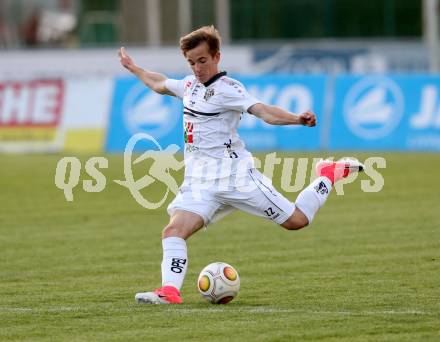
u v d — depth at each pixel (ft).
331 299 86.94
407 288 91.71
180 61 284.41
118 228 137.59
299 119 80.48
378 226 133.39
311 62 283.18
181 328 75.72
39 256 115.34
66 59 294.05
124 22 353.31
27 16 392.47
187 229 85.56
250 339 71.72
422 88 232.12
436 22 320.50
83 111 251.80
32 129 255.91
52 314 82.38
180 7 347.97
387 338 71.56
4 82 260.42
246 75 244.63
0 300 89.40
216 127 85.30
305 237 126.41
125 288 95.14
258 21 349.41
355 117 235.81
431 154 222.28
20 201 166.30
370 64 280.51
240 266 106.83
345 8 343.46
